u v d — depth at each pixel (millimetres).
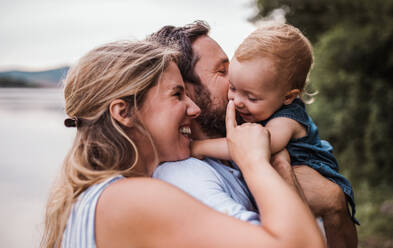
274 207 1122
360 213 5887
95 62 1388
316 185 1647
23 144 15781
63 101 1510
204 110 1723
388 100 6969
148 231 1094
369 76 7414
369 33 7172
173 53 1481
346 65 7594
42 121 24188
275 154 1622
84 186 1260
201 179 1382
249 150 1347
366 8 7590
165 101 1405
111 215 1134
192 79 1721
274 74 1615
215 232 1063
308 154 1715
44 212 1452
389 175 6879
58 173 1400
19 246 5289
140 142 1392
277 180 1204
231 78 1687
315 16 12398
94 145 1341
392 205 5840
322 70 7914
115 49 1411
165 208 1092
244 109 1686
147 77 1363
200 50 1747
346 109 7352
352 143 7297
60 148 14547
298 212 1104
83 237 1167
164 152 1447
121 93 1338
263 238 1043
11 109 35250
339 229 1657
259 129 1428
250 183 1254
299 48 1667
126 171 1303
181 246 1070
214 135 1769
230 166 1772
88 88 1366
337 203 1638
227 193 1435
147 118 1385
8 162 12156
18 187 9031
